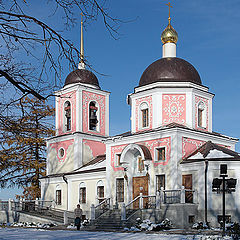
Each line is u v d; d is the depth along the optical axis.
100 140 40.66
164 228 23.72
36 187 42.94
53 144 41.56
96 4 8.10
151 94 31.50
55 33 8.36
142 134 30.05
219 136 31.53
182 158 28.25
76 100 39.72
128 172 30.72
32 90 8.55
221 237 17.48
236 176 25.81
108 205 31.53
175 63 32.91
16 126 9.49
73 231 24.84
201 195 26.31
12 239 17.53
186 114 30.80
